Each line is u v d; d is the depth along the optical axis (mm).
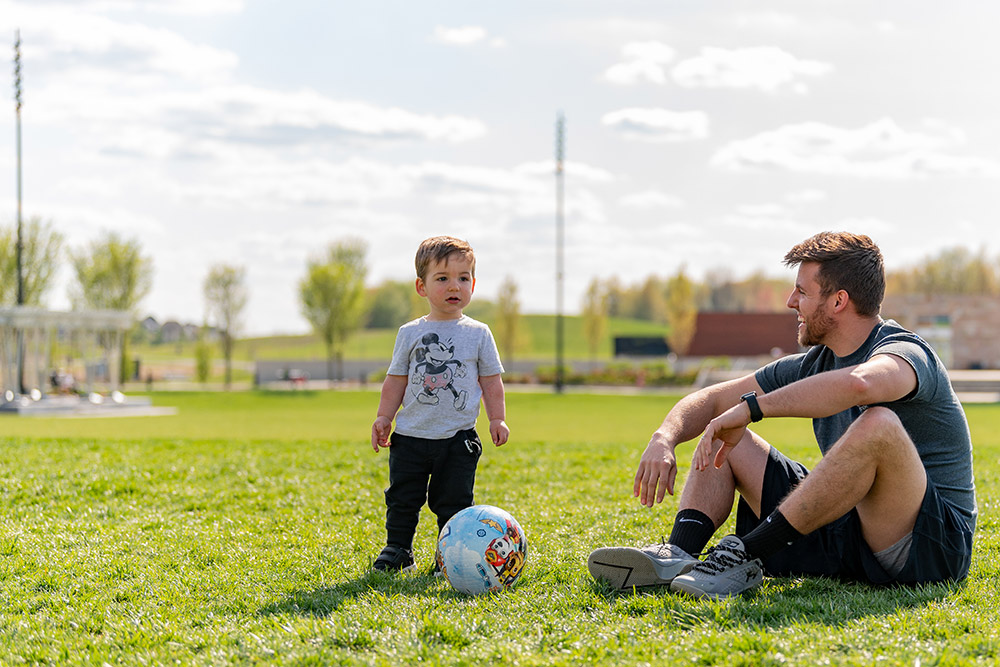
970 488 3572
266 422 21844
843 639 2900
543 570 4262
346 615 3406
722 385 3918
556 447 10039
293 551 4898
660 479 3549
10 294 41375
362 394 40719
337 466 8133
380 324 103062
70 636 3420
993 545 4574
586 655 2896
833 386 3240
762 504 3744
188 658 3066
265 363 63719
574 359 68938
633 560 3617
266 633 3270
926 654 2756
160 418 23750
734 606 3279
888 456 3223
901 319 55000
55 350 39812
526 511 5945
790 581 3820
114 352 31531
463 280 4613
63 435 16156
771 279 102375
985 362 54062
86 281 48219
